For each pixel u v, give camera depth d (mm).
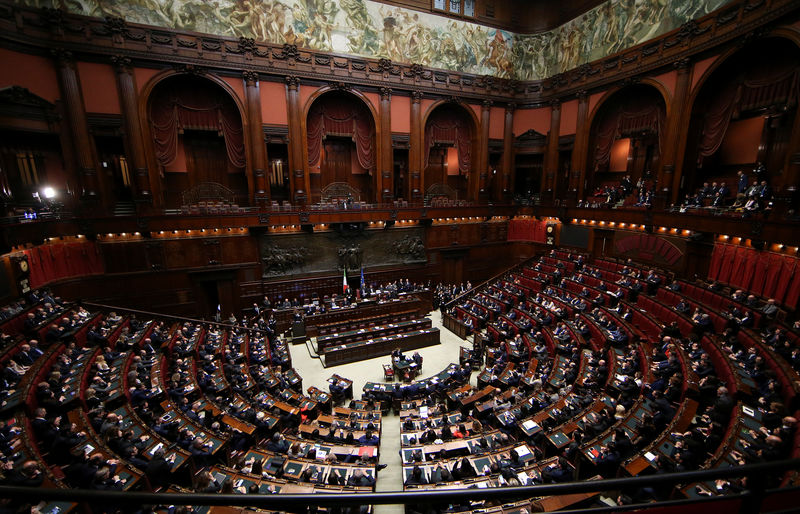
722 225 16625
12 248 15023
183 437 9758
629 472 8281
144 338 15273
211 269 21922
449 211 27094
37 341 12867
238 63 20953
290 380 15562
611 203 23562
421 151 26203
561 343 16219
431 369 18312
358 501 1544
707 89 19188
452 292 26406
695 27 18703
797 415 8555
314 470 9562
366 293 23844
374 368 18438
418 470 9344
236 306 23016
